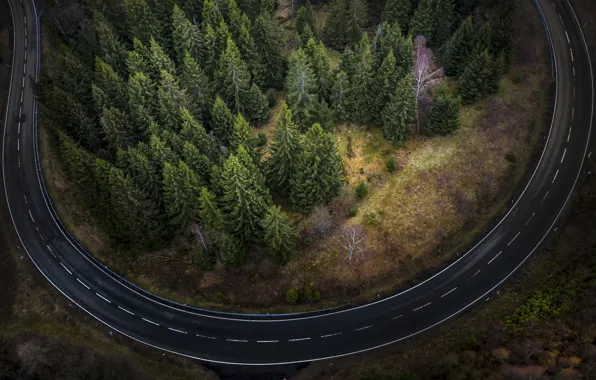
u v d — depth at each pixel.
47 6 81.25
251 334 54.97
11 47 85.06
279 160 56.69
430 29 68.94
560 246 56.47
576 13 76.31
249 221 53.19
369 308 55.38
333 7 69.75
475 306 54.25
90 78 65.44
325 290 56.56
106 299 59.22
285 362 52.94
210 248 56.97
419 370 49.47
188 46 64.69
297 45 67.38
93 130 61.66
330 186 56.53
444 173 61.78
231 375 52.72
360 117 65.00
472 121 65.75
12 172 71.25
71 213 66.50
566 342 47.06
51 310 58.78
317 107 62.03
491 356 48.06
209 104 63.97
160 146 53.31
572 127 65.38
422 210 59.75
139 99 60.62
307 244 58.59
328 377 51.38
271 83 70.62
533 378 44.69
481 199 60.81
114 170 50.28
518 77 68.56
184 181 51.81
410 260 57.75
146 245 59.00
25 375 54.03
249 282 57.62
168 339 55.66
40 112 64.56
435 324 53.53
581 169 62.06
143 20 67.94
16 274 62.12
